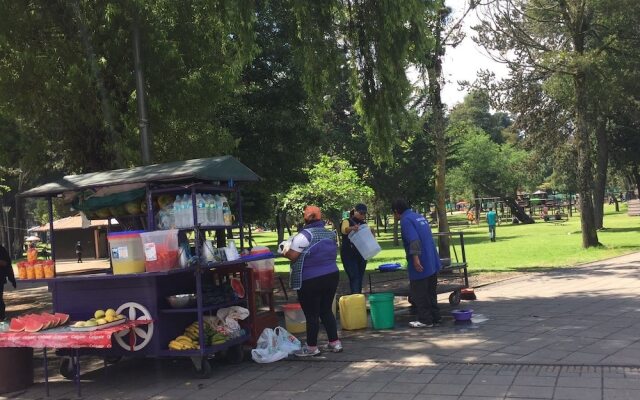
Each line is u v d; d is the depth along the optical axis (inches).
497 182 2085.4
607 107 868.0
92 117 370.6
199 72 382.9
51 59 358.9
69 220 1637.6
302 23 356.8
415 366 232.2
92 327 231.3
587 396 181.8
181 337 246.4
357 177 1105.4
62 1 347.3
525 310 346.9
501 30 788.6
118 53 365.1
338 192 1011.3
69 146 403.2
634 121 1208.2
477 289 460.8
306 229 263.9
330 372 234.5
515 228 1734.7
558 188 2657.5
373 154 416.8
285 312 330.6
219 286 271.3
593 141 1419.8
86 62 345.7
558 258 706.2
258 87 607.5
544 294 410.9
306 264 259.9
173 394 221.3
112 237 247.3
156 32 357.4
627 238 977.5
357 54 387.9
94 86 357.7
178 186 249.0
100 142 390.0
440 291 360.2
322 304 267.4
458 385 202.7
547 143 1317.7
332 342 267.4
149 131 360.8
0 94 365.1
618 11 783.1
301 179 699.4
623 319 301.3
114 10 332.8
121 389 235.0
